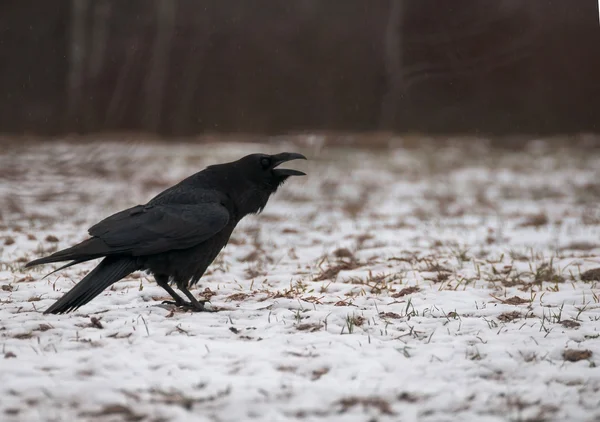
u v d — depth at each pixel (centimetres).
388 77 4491
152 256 934
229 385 648
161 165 2953
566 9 4369
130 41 4712
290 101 4525
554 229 1781
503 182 2661
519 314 939
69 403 607
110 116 4447
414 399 627
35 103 4588
